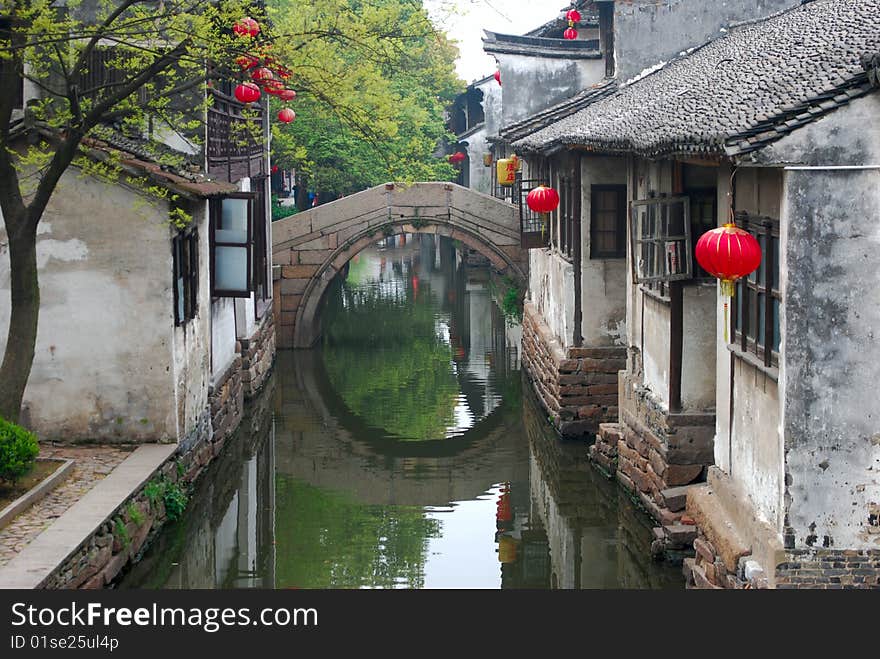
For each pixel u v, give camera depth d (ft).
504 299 110.93
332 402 73.92
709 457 42.93
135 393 47.37
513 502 52.37
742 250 29.32
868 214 28.94
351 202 91.04
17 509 36.65
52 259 46.80
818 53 36.09
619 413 53.01
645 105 48.24
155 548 42.80
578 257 59.82
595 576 40.96
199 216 53.88
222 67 45.62
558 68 84.58
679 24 69.00
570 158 61.62
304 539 46.57
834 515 29.55
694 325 42.86
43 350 47.06
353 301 121.29
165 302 47.06
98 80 49.11
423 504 52.19
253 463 59.26
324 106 53.01
